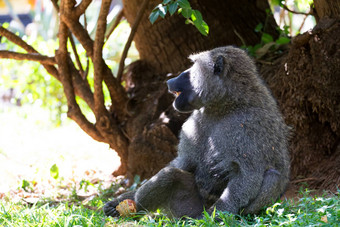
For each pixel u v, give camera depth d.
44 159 10.05
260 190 5.12
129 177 8.16
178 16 8.46
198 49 8.52
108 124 8.27
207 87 5.28
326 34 6.79
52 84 13.70
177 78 5.50
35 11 21.30
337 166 6.71
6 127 15.61
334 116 6.80
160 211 5.56
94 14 17.72
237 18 8.74
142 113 8.40
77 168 9.80
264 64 8.09
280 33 8.97
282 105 7.20
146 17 8.56
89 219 4.88
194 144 5.50
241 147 5.11
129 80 9.02
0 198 7.69
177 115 7.91
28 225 4.75
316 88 6.84
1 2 24.52
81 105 13.88
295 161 7.10
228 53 5.44
